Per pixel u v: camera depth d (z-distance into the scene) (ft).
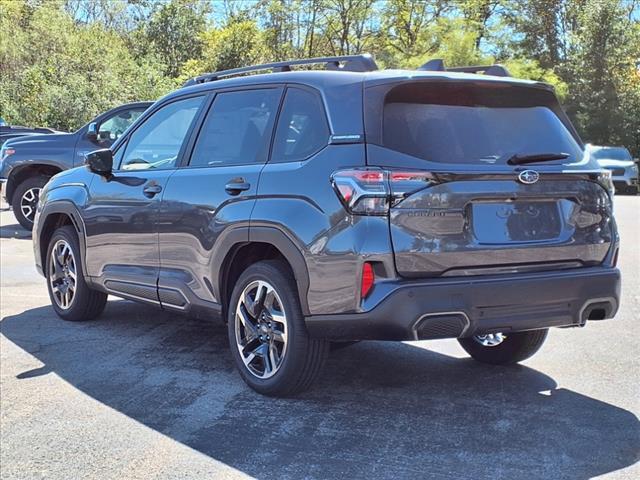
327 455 11.70
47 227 21.07
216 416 13.42
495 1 124.88
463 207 12.44
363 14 108.68
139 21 139.54
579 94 113.70
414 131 12.71
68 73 93.30
